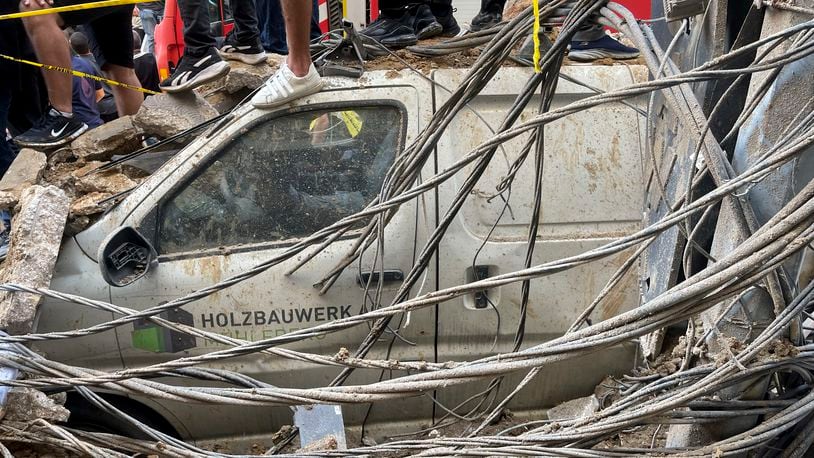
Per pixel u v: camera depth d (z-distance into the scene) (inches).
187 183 142.2
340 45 149.3
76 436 112.4
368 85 144.9
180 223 142.3
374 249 140.0
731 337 97.9
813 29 87.9
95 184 158.4
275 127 143.7
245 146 143.2
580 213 143.7
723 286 87.3
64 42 183.6
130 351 140.4
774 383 103.0
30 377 119.6
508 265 141.4
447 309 141.9
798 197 87.1
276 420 146.1
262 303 140.6
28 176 163.9
